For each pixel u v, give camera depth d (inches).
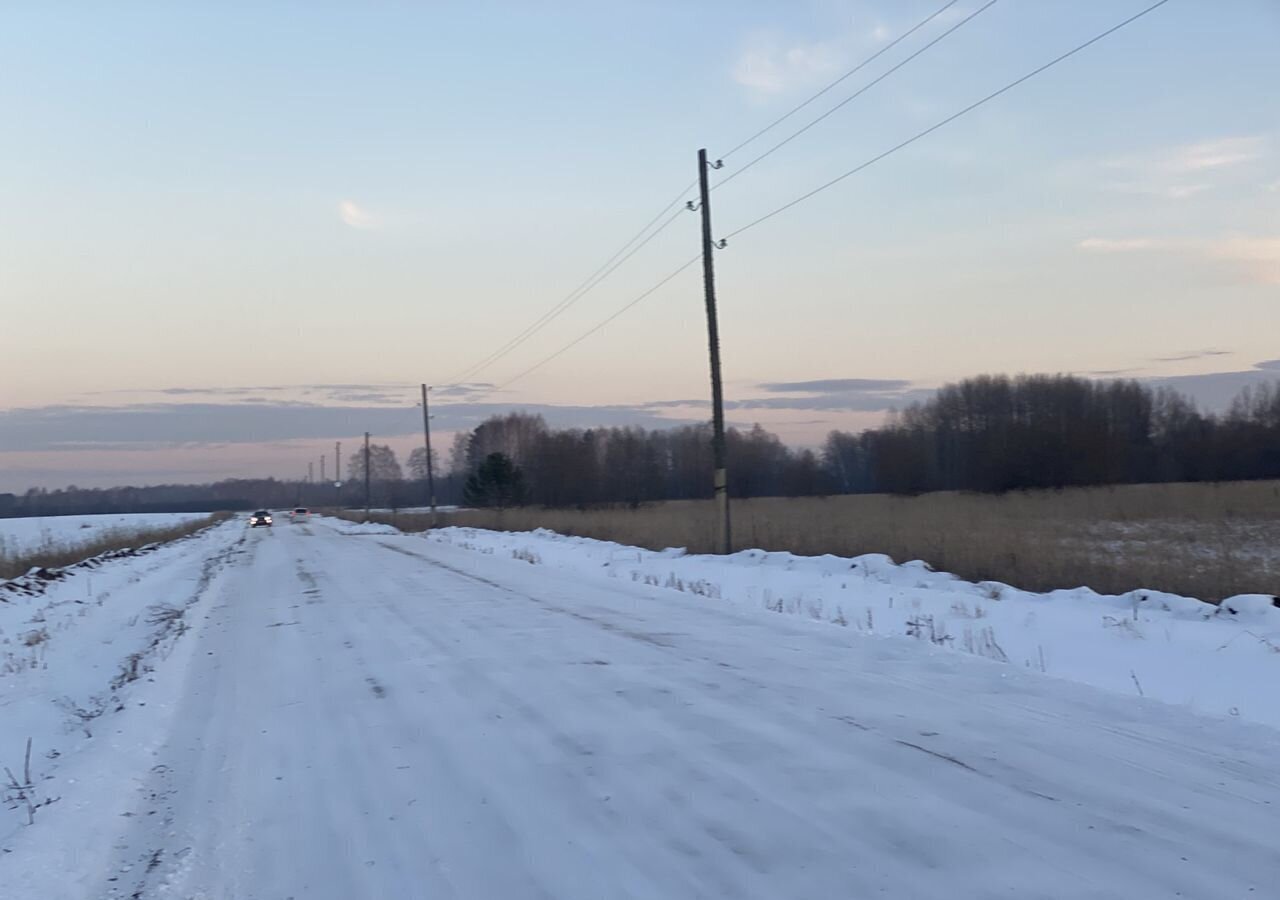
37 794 305.0
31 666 529.7
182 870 231.9
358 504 7480.3
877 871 207.6
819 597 703.1
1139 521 1432.1
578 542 1435.8
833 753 295.1
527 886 208.7
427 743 330.6
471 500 3383.4
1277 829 226.8
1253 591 614.2
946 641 498.3
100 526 3147.1
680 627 573.0
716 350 1069.8
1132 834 224.5
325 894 212.4
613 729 334.3
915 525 1350.9
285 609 772.0
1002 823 233.1
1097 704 353.4
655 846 227.6
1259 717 342.6
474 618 649.6
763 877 207.2
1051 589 686.5
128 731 374.9
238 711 402.0
